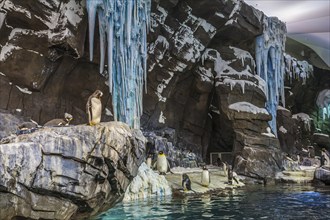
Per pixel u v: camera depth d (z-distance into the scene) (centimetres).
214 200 1126
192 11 1869
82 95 1622
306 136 2880
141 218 822
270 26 2194
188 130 2130
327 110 3138
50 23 1315
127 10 1431
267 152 1861
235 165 1838
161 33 1855
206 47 2011
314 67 3167
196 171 1656
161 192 1216
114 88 1466
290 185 1628
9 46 1327
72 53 1368
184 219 821
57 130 703
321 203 1077
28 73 1365
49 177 639
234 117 1930
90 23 1322
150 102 1886
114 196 843
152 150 1616
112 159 752
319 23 2659
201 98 2111
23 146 617
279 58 2250
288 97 2859
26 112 1394
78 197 680
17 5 1287
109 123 843
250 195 1259
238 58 2112
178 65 1883
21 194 608
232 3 1922
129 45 1425
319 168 1697
